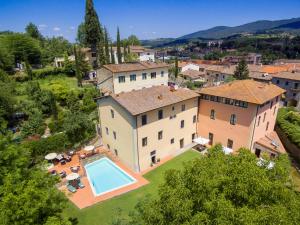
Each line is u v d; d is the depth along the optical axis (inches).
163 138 1282.0
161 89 1370.6
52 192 625.3
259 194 389.4
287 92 2556.6
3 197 532.1
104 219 865.5
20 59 3353.8
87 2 3046.3
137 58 3882.9
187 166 503.8
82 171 1217.4
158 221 444.1
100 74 2177.7
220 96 1304.1
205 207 382.3
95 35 3174.2
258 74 2832.2
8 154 618.2
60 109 1857.8
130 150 1181.7
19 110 1736.0
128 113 1115.9
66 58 3228.3
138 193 1021.8
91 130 1526.8
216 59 6702.8
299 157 1268.5
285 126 1443.2
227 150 1259.8
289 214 382.6
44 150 1311.5
